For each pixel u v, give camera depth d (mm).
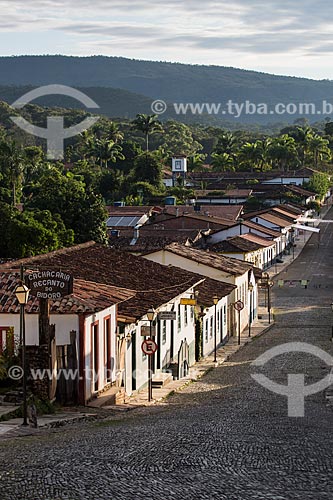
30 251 66188
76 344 28688
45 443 20297
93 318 29672
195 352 46531
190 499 13922
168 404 31703
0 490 14422
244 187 161625
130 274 41750
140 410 29719
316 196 171125
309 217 150750
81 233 85625
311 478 15828
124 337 33188
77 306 28562
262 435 21578
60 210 85438
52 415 26578
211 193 152875
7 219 71312
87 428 23984
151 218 114562
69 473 15836
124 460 17344
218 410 28359
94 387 30078
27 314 28641
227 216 117062
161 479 15445
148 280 41500
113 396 30750
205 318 48906
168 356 40062
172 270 46094
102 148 166750
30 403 26266
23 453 18406
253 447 19422
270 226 111812
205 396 33594
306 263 104938
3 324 28828
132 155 172250
